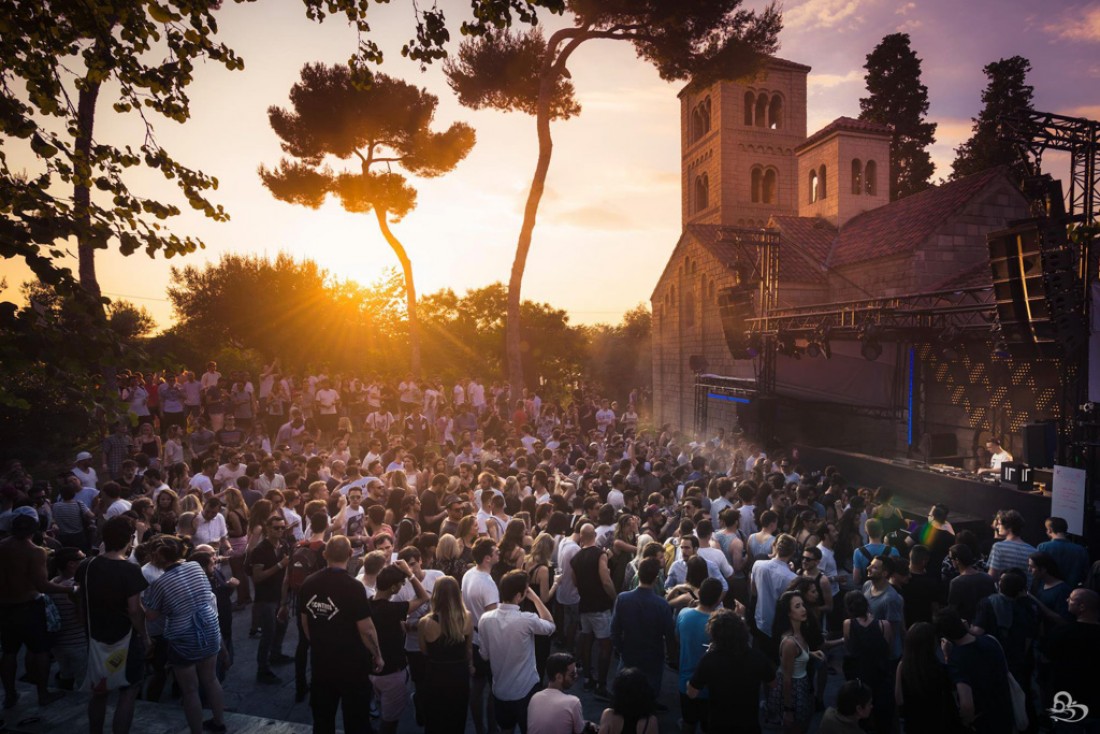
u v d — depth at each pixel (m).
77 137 4.15
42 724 5.67
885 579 6.43
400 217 30.78
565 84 24.89
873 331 17.88
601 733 4.15
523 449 14.57
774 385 22.77
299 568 7.22
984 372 18.88
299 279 38.47
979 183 23.75
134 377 18.41
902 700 5.07
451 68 23.52
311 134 27.61
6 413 15.75
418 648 5.94
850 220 31.14
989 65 42.62
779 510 10.11
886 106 48.84
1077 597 5.26
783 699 5.59
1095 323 11.91
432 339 45.25
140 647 5.33
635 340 56.06
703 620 5.64
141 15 4.08
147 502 8.50
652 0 20.14
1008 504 12.82
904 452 22.53
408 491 9.95
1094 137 11.97
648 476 11.70
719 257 30.05
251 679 7.44
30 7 3.80
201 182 4.34
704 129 44.88
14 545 5.96
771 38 22.19
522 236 21.92
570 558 7.74
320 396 22.81
